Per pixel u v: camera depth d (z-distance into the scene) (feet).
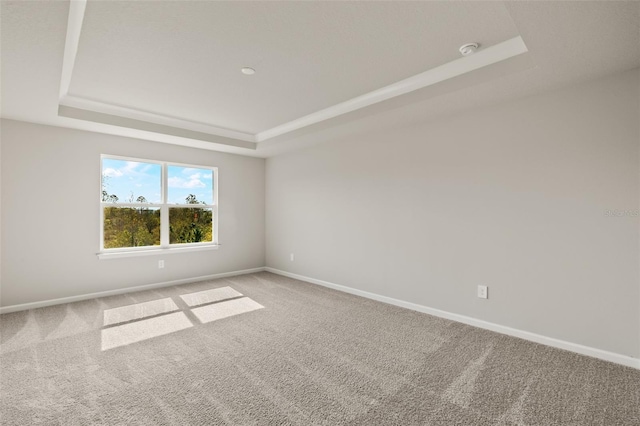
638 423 5.54
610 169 7.71
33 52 6.51
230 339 9.09
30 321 10.39
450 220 10.76
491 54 7.84
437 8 6.10
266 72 9.00
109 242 13.73
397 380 6.95
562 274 8.46
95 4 5.91
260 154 17.94
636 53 6.61
